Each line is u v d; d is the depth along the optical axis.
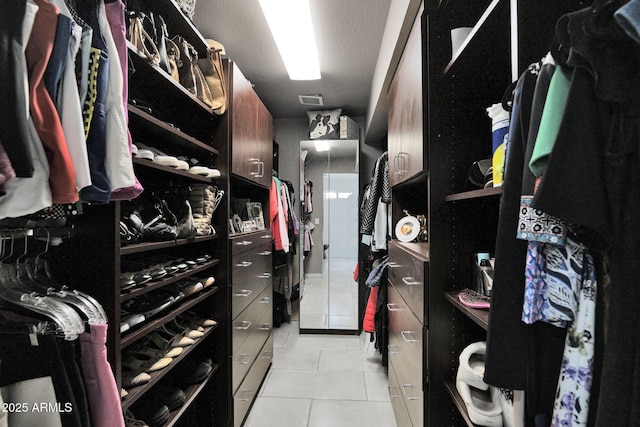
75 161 0.60
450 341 1.11
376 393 1.99
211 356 1.55
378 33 1.86
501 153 0.78
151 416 1.06
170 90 1.20
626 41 0.40
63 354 0.66
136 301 1.10
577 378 0.49
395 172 1.72
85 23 0.70
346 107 3.17
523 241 0.59
